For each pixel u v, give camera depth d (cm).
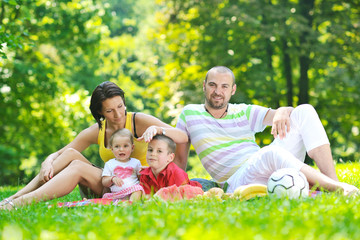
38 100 2108
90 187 562
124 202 478
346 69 1956
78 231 325
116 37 3306
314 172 476
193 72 2114
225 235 288
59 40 2061
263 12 1925
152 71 2422
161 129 558
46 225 361
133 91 3353
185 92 2019
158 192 497
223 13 1933
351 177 736
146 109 3491
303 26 1859
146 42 2586
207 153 579
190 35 2150
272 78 2042
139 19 4019
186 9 2092
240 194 468
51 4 2053
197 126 584
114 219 355
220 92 569
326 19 1961
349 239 282
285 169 459
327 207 371
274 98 1992
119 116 579
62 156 565
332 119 2058
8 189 1091
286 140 541
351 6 1994
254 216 346
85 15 2102
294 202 402
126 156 569
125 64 3650
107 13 2223
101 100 569
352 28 1942
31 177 2642
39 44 2078
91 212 414
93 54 2258
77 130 2611
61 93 2131
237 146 577
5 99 2056
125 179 554
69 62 2364
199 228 306
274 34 1852
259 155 512
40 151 2373
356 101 2025
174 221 338
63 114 2200
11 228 342
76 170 541
